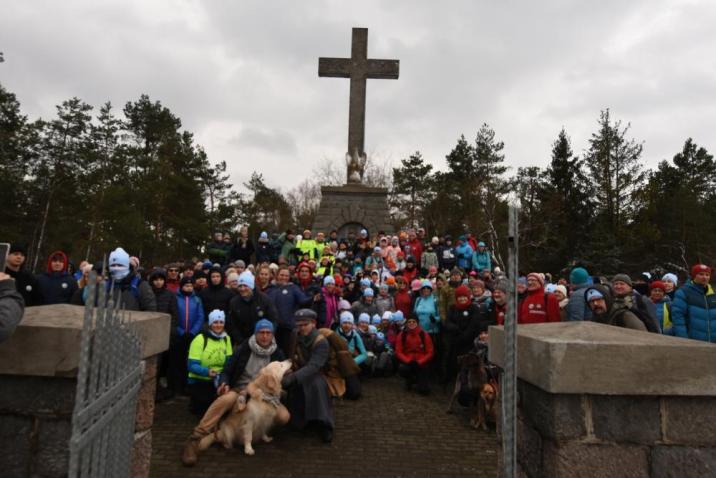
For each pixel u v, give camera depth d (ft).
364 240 48.08
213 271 23.89
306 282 30.09
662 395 8.18
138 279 20.43
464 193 115.44
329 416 18.02
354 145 60.44
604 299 17.08
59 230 83.82
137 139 116.88
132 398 8.64
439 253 46.88
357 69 59.16
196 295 23.97
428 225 123.65
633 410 8.20
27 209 87.76
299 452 16.96
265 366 17.87
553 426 8.16
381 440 18.34
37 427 8.66
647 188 107.65
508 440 7.70
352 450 17.29
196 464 15.66
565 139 120.26
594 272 84.69
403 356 25.44
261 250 44.37
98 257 82.48
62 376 8.56
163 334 10.89
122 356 7.64
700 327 18.03
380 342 28.40
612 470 8.05
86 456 6.01
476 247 48.62
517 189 116.88
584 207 107.04
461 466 16.21
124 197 88.28
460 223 114.32
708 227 103.40
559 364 8.01
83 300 19.33
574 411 8.16
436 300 28.58
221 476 14.92
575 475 8.01
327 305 27.22
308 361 18.28
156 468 15.30
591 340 8.37
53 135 91.20
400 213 132.67
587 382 7.99
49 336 8.54
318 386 18.16
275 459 16.28
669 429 8.16
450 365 25.36
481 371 20.66
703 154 132.98
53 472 8.56
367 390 25.64
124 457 8.17
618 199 108.27
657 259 100.01
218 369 20.03
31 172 88.12
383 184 135.03
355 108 59.67
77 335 8.53
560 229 104.99
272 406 17.30
